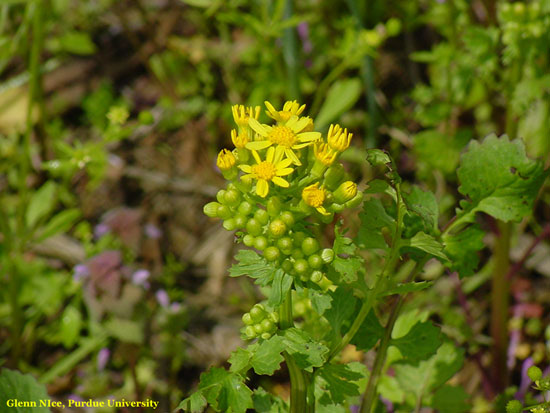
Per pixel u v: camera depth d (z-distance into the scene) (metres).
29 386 0.53
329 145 0.47
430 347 0.52
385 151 0.49
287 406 0.53
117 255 0.66
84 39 0.81
